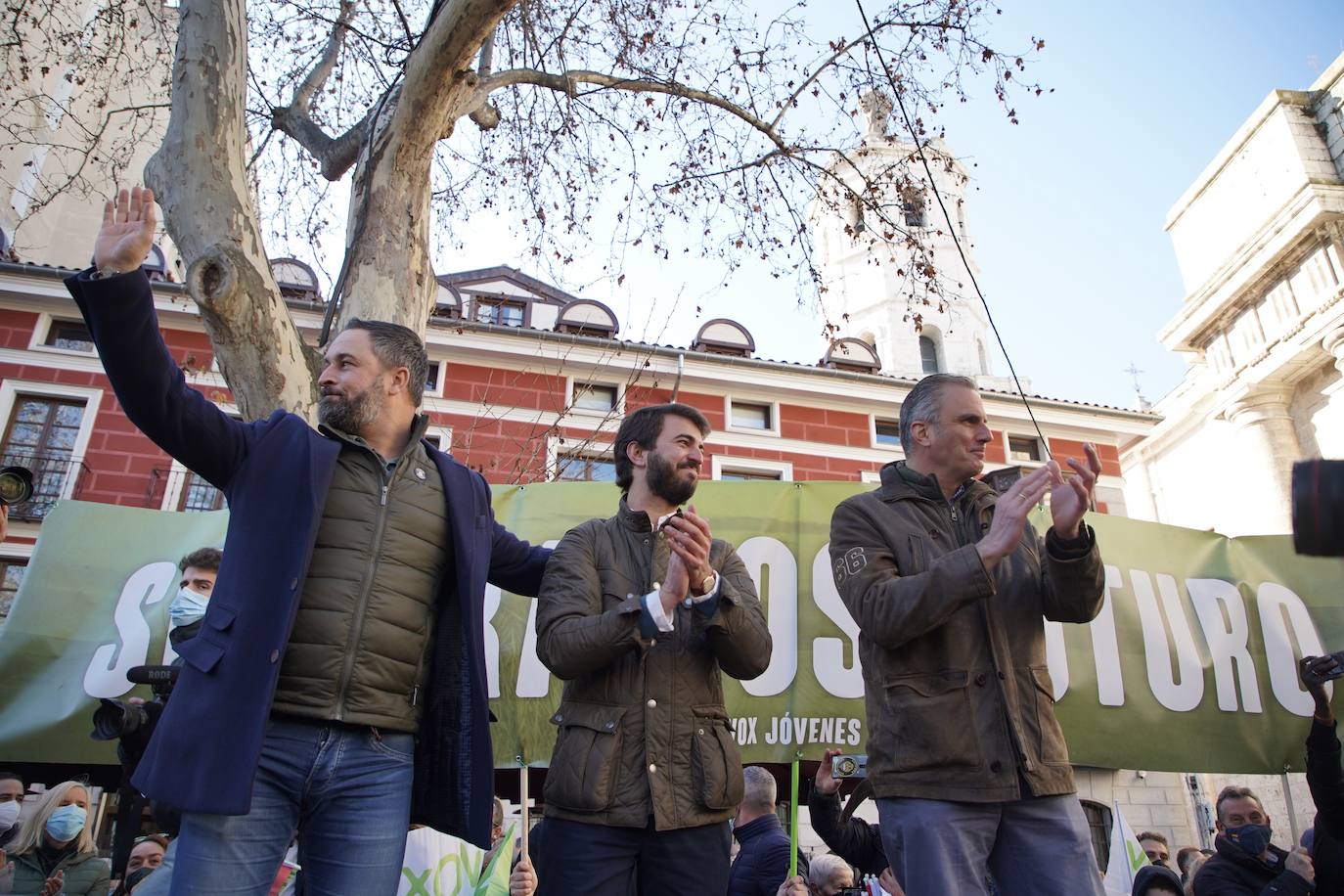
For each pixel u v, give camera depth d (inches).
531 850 198.4
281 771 83.9
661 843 98.9
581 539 115.1
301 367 199.0
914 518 109.4
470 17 221.5
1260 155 851.4
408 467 101.4
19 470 150.6
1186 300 878.4
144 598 214.2
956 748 94.0
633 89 331.0
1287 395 818.2
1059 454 840.3
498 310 851.4
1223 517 926.4
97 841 488.1
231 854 79.7
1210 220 919.7
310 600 89.0
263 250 202.5
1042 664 103.2
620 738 100.9
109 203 83.8
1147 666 208.1
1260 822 194.9
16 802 195.6
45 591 212.7
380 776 88.8
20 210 767.1
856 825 173.2
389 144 235.9
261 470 92.7
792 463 772.6
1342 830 161.3
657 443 121.6
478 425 700.0
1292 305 775.7
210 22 210.1
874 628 98.1
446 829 93.0
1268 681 207.9
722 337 834.2
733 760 105.0
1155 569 217.5
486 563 104.2
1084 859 93.8
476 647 96.3
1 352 657.0
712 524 219.3
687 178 354.0
